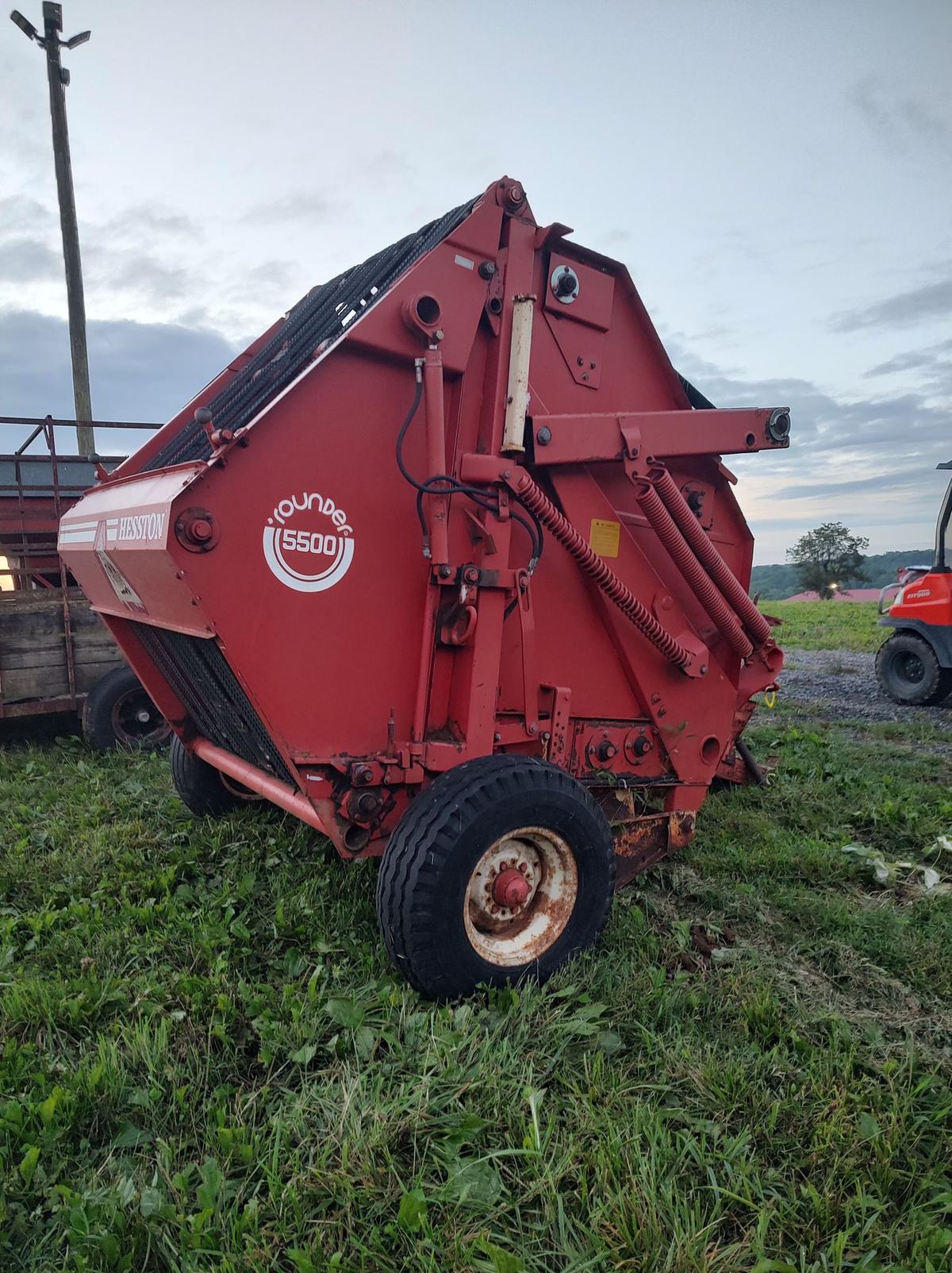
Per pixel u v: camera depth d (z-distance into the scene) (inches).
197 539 102.4
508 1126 89.0
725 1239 78.4
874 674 485.4
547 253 134.0
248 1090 96.8
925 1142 90.7
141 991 112.4
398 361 117.8
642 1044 106.0
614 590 138.2
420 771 120.5
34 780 220.1
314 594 113.0
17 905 145.8
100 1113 90.7
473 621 121.8
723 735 162.1
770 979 121.4
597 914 125.6
